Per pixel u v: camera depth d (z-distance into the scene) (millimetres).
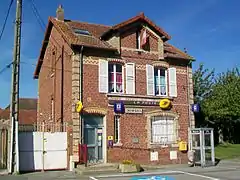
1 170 17797
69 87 20016
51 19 23641
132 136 20562
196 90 35844
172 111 22078
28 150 18578
